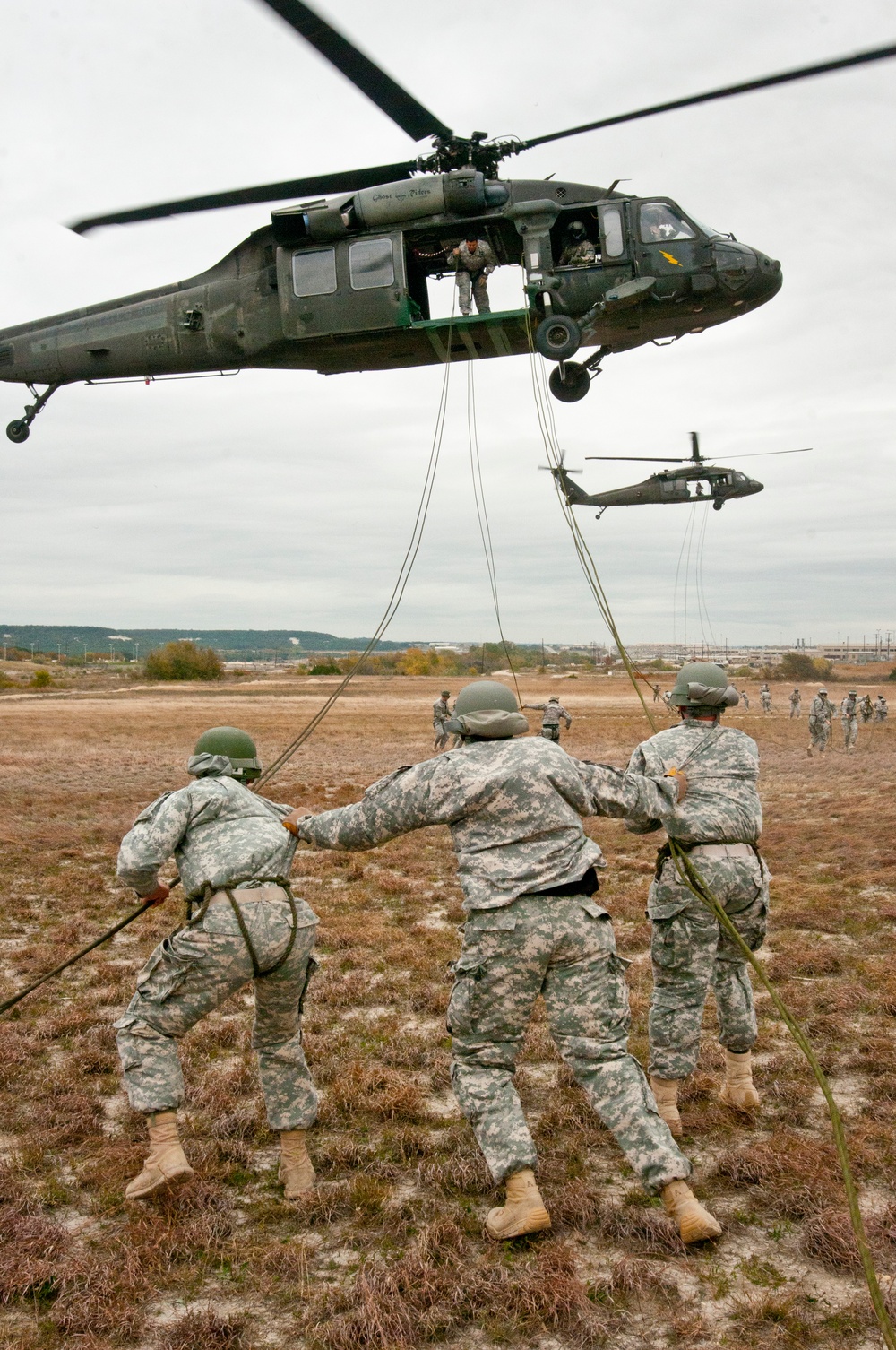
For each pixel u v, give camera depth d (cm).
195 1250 345
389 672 11394
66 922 821
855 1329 294
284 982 385
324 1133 438
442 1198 379
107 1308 308
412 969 674
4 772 2355
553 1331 300
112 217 892
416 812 371
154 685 9031
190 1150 419
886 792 1692
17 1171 399
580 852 366
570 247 1019
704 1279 323
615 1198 375
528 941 349
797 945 698
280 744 3375
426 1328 299
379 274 966
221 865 381
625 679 8631
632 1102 343
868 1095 454
